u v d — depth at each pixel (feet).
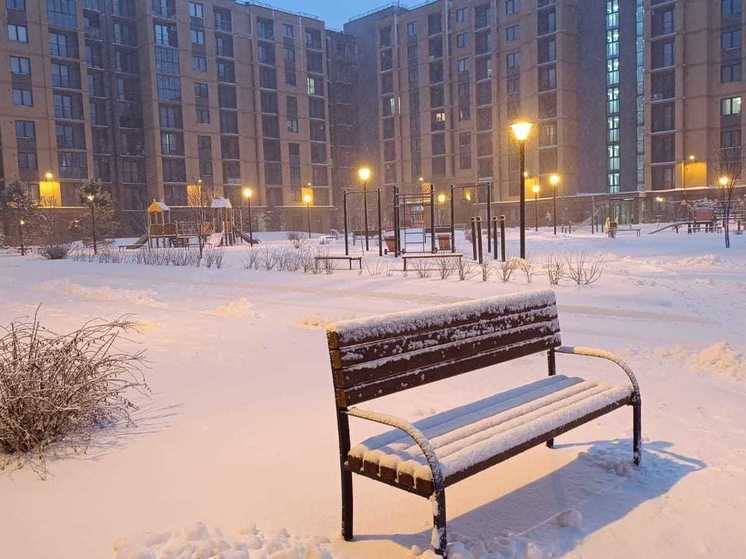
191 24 233.76
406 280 49.26
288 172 263.70
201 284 52.11
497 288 41.55
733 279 43.45
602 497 10.90
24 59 196.65
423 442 8.74
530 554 8.97
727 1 193.16
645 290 38.37
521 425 10.34
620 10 241.55
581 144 238.48
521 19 233.55
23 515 10.48
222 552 8.77
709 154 197.57
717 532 9.68
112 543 9.53
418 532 9.84
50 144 201.26
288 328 28.84
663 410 15.57
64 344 15.37
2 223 183.73
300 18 268.41
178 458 12.89
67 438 13.96
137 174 231.30
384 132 288.10
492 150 248.32
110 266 78.43
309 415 15.66
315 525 10.09
